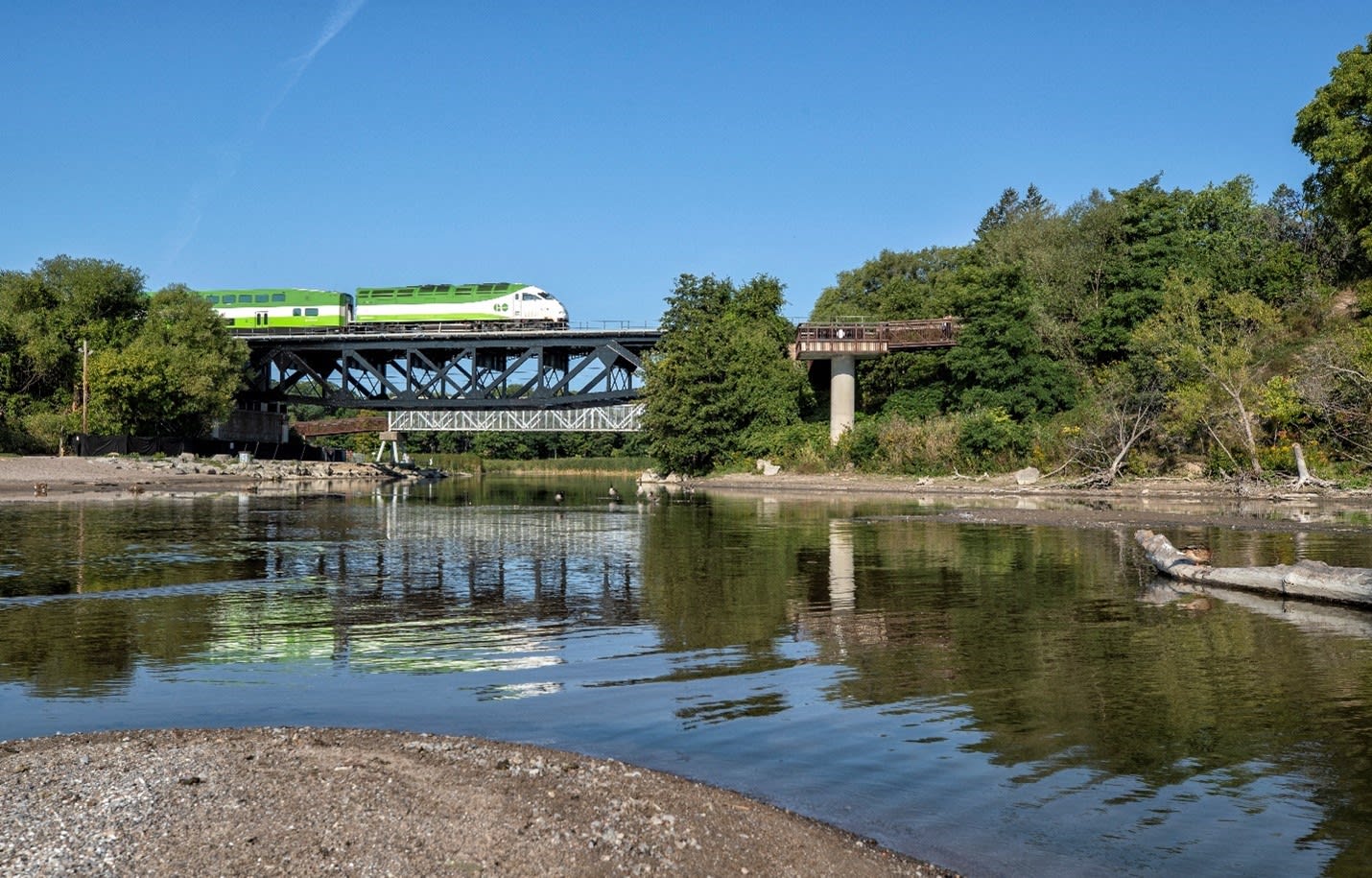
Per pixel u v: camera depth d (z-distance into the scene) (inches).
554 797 275.0
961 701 383.6
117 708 380.8
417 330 3531.0
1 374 3078.2
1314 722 353.4
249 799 273.4
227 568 799.1
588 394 3316.9
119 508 1539.1
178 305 3253.0
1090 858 241.9
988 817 267.9
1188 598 641.6
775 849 244.2
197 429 3250.5
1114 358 2682.1
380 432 4416.8
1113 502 1675.7
